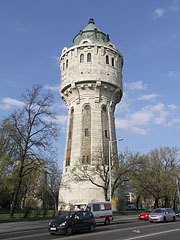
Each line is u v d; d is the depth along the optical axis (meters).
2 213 46.78
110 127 46.06
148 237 14.95
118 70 49.56
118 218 34.66
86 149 43.16
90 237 15.48
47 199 37.25
